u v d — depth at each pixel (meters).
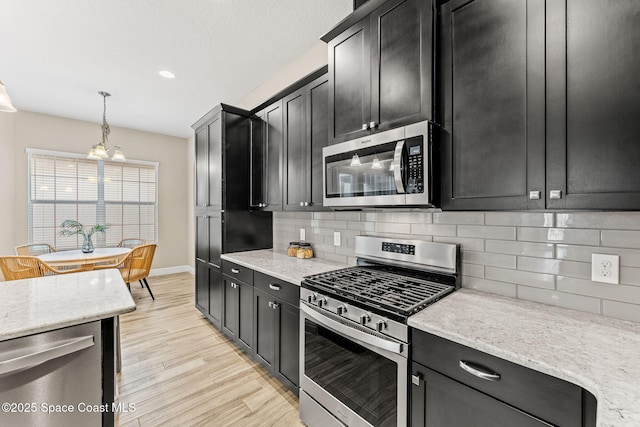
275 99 2.55
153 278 5.08
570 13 0.96
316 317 1.52
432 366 1.06
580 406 0.75
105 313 1.16
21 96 3.56
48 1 1.95
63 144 4.35
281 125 2.48
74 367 1.11
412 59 1.40
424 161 1.30
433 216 1.69
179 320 3.17
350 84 1.72
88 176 4.57
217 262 2.85
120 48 2.54
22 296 1.34
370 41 1.60
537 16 1.04
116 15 2.10
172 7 2.03
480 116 1.19
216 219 2.87
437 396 1.05
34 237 4.14
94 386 1.15
